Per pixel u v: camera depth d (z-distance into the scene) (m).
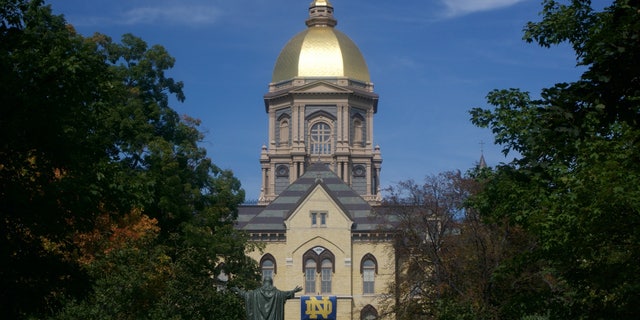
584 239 34.16
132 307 49.19
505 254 60.00
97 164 35.16
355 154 167.62
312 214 126.62
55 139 30.89
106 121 62.16
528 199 36.06
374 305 125.31
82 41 62.69
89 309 45.59
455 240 70.38
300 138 167.38
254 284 76.94
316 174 135.00
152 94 72.88
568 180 34.03
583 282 35.81
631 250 33.12
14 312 30.16
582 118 20.72
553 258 36.59
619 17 20.25
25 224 30.86
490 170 41.50
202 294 57.84
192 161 73.88
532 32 40.41
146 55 72.50
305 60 172.50
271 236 127.00
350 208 130.38
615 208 32.78
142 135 65.62
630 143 33.62
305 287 125.50
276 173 167.75
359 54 174.38
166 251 61.12
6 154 30.47
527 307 38.25
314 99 168.50
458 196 77.62
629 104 20.08
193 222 67.19
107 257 48.69
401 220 80.94
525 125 37.88
